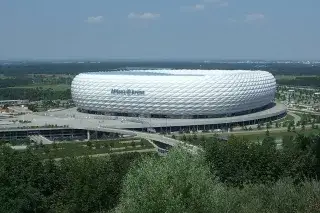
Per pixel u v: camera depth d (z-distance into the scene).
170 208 45.59
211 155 98.62
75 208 81.69
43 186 92.81
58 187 93.88
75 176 85.62
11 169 92.38
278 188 52.19
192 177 48.84
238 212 48.94
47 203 87.31
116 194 83.31
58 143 195.88
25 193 83.69
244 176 95.75
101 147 182.25
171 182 48.41
